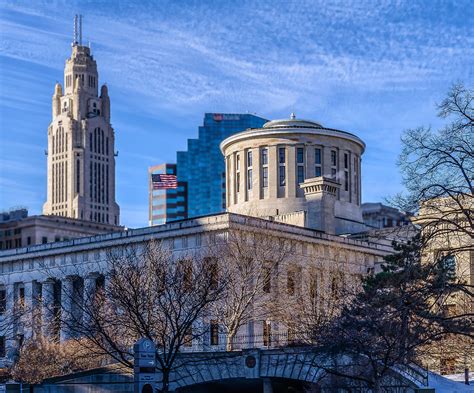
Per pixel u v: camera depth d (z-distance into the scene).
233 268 125.06
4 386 92.31
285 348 91.88
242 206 199.50
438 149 62.84
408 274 63.38
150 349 69.50
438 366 94.19
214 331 127.75
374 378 73.62
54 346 125.44
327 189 180.88
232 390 106.25
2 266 189.88
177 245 157.25
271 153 197.38
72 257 175.75
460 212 64.06
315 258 146.62
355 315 74.81
